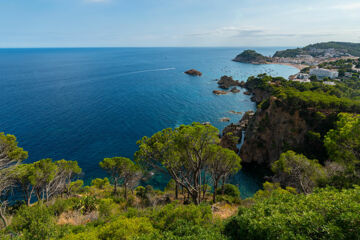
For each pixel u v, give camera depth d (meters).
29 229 14.27
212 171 29.22
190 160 23.34
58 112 81.38
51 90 116.94
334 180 21.42
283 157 28.09
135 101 101.94
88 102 96.56
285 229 9.58
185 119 80.75
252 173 49.16
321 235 9.02
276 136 50.84
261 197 24.17
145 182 44.47
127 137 64.12
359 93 76.50
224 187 34.53
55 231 14.55
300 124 47.72
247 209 14.73
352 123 21.28
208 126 22.25
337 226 9.00
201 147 22.03
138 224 14.50
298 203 12.05
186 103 102.12
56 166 28.17
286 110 49.72
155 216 16.42
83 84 136.88
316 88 86.75
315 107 47.31
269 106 52.53
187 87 138.00
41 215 14.98
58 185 29.31
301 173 25.86
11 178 23.02
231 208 26.12
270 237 9.81
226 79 147.25
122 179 41.00
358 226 8.71
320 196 11.71
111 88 128.00
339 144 22.20
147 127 71.88
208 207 16.27
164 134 23.28
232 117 84.81
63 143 58.28
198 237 11.73
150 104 98.06
